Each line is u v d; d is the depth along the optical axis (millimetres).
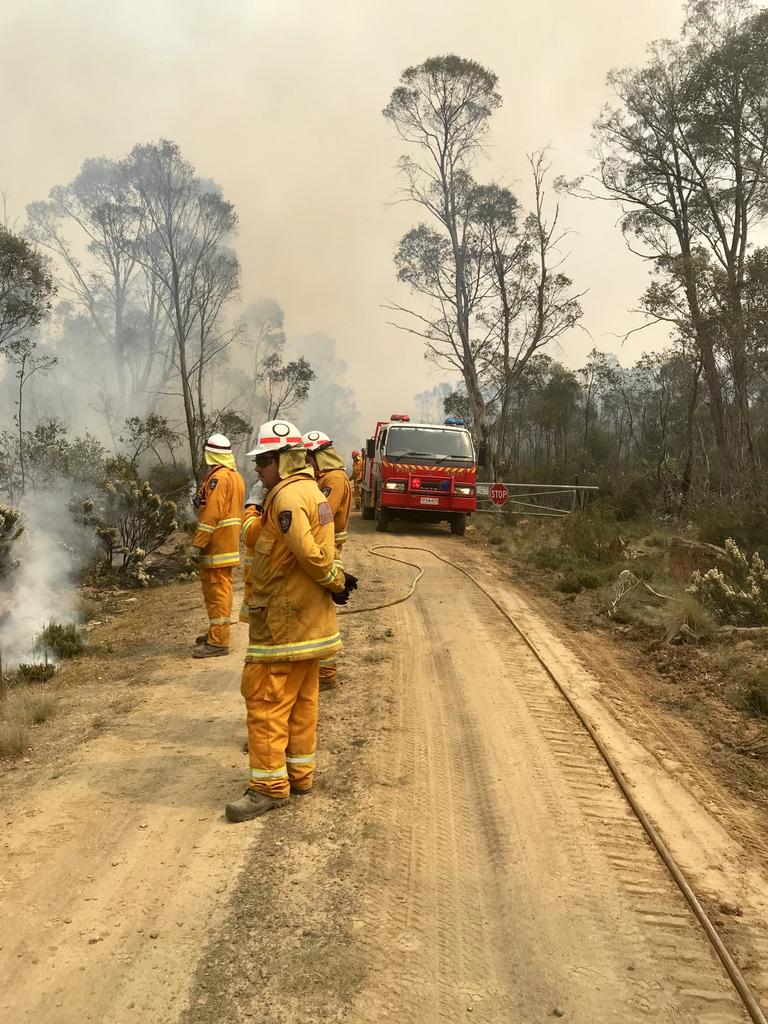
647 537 15086
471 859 3855
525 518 20984
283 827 4086
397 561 12945
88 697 6395
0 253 21266
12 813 4258
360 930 3219
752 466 19797
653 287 21766
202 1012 2744
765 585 8648
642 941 3273
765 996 2963
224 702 6082
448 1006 2818
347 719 5680
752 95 24922
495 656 7445
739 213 26922
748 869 3938
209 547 7316
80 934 3168
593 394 45281
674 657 7723
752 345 20344
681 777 4992
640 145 27906
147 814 4227
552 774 4918
